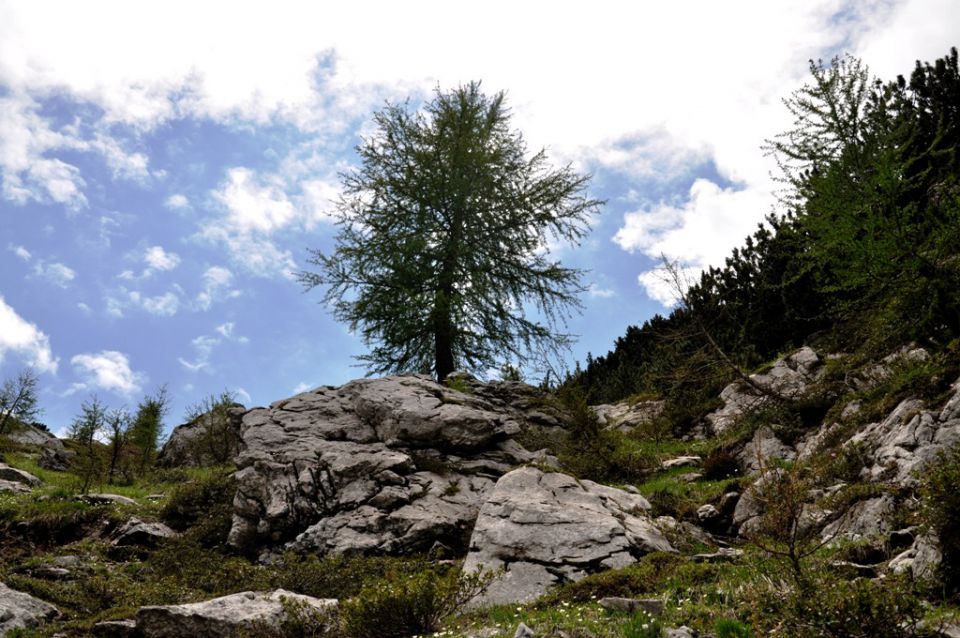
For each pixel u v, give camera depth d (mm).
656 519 11680
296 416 16172
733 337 21844
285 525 13188
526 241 26078
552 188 26422
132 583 10992
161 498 17844
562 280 25953
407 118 26656
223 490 15203
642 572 8383
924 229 12570
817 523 9484
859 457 10797
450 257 25359
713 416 19375
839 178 12812
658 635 5938
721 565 8156
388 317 24531
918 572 6270
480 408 16703
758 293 22828
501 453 15602
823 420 14391
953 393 10039
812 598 5117
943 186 13023
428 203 25562
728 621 5848
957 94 18797
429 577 7613
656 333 20141
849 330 17500
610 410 24266
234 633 7617
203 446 24672
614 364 30594
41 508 14117
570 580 9211
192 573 11703
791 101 13688
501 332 25469
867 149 12898
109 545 13078
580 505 11094
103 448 23422
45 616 8828
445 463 14625
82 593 10133
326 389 17516
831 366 16484
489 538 10273
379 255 24312
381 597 7219
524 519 10461
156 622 7906
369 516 12656
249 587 10711
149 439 25078
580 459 16828
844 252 12969
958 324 11555
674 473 16047
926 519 6383
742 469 15031
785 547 6523
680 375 19078
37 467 22922
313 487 13523
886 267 12164
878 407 11773
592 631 6184
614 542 9766
